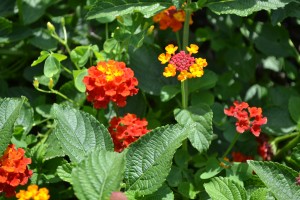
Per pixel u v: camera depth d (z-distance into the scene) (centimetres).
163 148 41
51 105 51
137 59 52
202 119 46
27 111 48
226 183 42
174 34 57
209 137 46
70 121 42
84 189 37
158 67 53
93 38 55
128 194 40
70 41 55
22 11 54
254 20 60
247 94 55
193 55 58
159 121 52
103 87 44
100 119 51
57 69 48
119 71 44
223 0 46
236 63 56
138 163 41
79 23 56
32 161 46
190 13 48
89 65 53
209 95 50
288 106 52
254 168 42
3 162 41
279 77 61
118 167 37
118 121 46
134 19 49
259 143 51
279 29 56
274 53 56
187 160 48
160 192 41
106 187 37
